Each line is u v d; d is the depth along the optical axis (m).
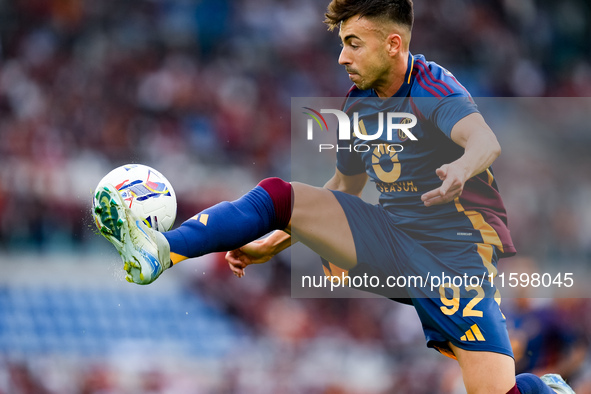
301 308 35.41
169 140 43.38
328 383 31.25
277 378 31.05
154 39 48.25
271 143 45.69
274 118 47.09
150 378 30.33
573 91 55.78
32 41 45.38
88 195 37.38
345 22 10.70
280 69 49.66
